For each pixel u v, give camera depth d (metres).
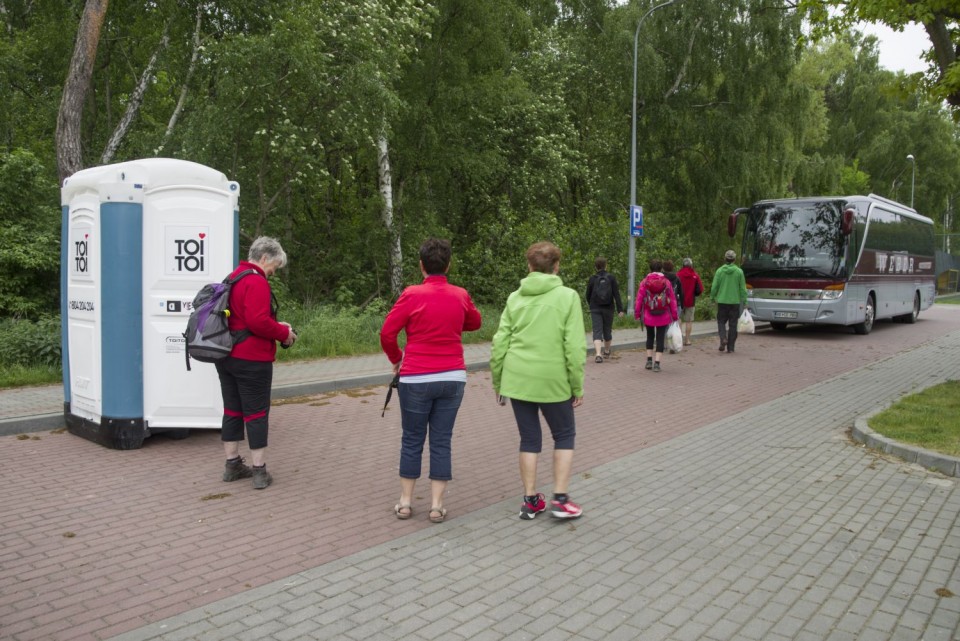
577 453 6.71
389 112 15.55
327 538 4.53
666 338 11.97
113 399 6.51
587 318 17.98
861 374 11.47
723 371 11.91
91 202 6.57
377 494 5.44
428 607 3.60
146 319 6.55
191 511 5.00
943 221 66.69
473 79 19.64
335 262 18.27
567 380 4.77
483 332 14.83
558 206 24.28
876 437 6.77
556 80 23.88
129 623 3.41
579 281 19.09
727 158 24.53
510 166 21.86
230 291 5.34
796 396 9.59
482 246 19.56
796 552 4.34
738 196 25.22
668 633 3.36
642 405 9.02
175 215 6.54
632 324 18.47
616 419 8.19
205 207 6.58
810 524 4.80
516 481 5.82
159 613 3.51
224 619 3.45
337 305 16.83
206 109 14.12
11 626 3.37
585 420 8.14
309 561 4.17
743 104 25.11
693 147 25.45
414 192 20.30
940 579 3.95
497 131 21.06
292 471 6.01
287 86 14.55
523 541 4.50
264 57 13.64
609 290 12.91
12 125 17.17
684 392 9.95
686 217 25.77
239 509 5.05
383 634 3.32
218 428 7.10
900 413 7.63
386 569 4.05
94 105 18.36
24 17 18.80
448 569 4.06
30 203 12.99
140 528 4.67
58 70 18.36
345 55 14.96
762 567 4.11
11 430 6.98
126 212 6.42
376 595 3.72
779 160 26.56
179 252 6.55
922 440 6.55
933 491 5.49
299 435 7.30
